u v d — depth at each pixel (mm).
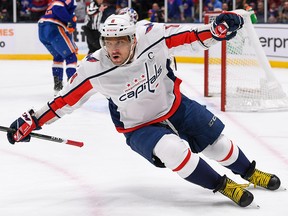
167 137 3547
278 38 12102
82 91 3629
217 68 8992
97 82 3568
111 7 11344
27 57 14203
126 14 3434
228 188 3689
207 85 8781
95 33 10422
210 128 3750
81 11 13945
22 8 14344
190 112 3719
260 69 7754
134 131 3695
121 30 3365
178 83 3746
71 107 3697
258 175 4059
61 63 8961
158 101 3643
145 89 3572
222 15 3398
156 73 3562
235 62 7762
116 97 3609
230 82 7773
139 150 3676
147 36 3523
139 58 3510
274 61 12219
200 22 13773
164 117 3682
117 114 3730
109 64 3523
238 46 7750
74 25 8641
